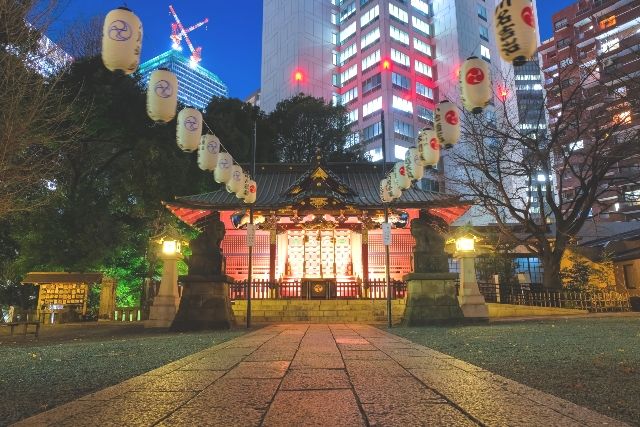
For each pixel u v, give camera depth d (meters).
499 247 28.08
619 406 4.02
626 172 36.81
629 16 51.53
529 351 7.75
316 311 20.78
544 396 4.06
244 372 5.45
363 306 21.17
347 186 25.09
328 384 4.67
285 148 45.47
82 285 24.94
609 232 36.62
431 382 4.76
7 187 13.85
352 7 76.75
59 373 6.12
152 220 27.02
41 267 24.56
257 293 23.44
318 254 25.89
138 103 26.84
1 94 12.56
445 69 72.06
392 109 67.62
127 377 5.78
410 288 15.68
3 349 10.13
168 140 27.06
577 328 12.44
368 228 24.73
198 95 169.88
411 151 14.77
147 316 22.03
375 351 7.62
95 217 24.53
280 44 77.62
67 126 23.44
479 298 17.33
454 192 38.78
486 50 75.00
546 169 24.75
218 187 30.30
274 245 24.69
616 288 29.00
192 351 8.51
